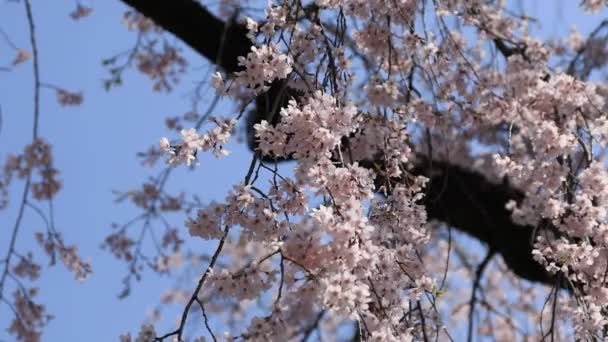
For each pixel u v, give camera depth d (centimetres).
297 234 231
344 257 231
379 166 309
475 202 477
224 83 267
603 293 302
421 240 290
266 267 285
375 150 304
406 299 271
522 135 455
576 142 312
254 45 277
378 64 362
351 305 226
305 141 248
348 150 290
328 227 232
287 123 247
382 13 333
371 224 286
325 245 231
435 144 499
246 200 247
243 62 262
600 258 305
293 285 239
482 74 446
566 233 333
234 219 247
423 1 349
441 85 392
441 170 485
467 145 524
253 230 247
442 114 373
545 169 311
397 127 309
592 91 374
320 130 246
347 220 237
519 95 401
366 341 255
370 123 303
